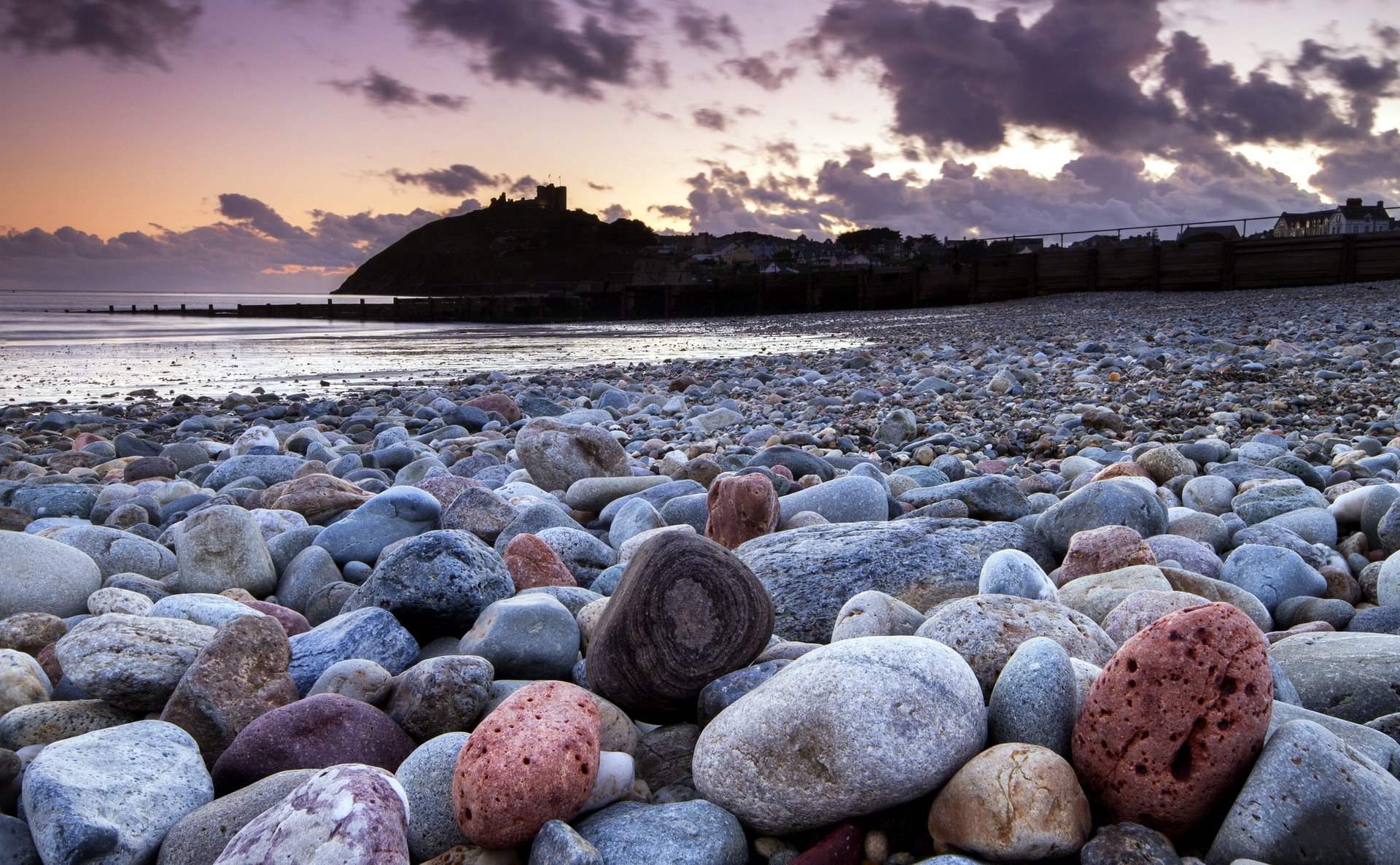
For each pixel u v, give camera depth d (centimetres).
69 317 6344
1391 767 221
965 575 378
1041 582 317
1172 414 929
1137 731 205
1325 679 274
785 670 228
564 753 210
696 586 273
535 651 304
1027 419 955
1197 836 212
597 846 201
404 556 331
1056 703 223
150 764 231
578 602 354
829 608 366
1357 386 1013
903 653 220
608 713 250
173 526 525
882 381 1357
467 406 1077
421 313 6303
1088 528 418
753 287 5053
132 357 2461
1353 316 1869
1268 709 204
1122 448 758
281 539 456
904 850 214
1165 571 361
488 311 6066
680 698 269
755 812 212
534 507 474
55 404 1444
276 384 1758
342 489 561
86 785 216
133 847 211
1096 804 214
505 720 218
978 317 3131
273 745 241
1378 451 684
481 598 333
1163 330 1903
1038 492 595
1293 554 387
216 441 1045
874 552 387
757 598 277
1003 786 198
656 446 858
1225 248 3145
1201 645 204
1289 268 3030
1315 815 191
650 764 254
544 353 2527
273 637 288
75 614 373
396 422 1098
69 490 608
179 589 414
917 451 780
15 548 369
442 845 219
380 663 302
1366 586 391
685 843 200
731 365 1808
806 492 503
